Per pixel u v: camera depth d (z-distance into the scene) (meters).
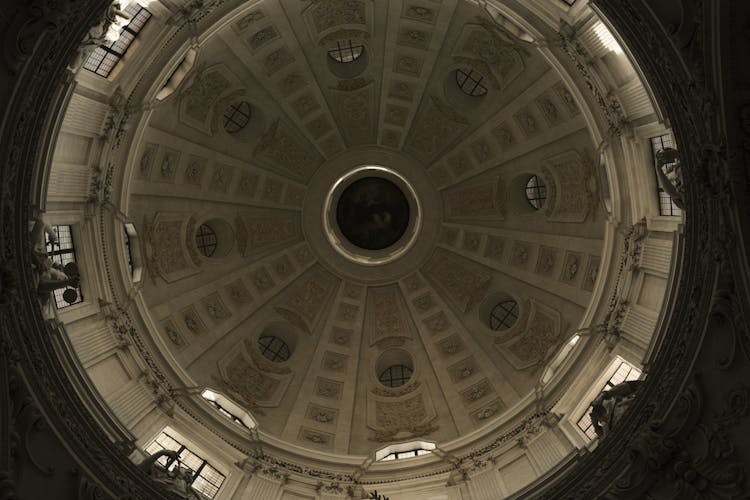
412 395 24.67
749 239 9.91
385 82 25.98
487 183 26.84
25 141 11.09
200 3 17.41
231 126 25.78
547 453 18.73
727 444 10.68
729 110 9.30
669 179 13.32
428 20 22.84
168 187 23.41
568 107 21.88
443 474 20.39
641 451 12.25
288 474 20.38
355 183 28.84
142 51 17.20
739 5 8.73
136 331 19.56
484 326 25.73
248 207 27.02
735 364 10.79
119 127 17.64
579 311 22.58
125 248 20.22
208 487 18.92
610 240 19.47
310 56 24.42
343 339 26.91
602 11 11.99
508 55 22.52
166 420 19.22
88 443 13.25
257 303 26.33
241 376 24.27
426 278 27.88
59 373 12.95
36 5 9.95
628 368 18.09
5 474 10.41
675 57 10.30
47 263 12.85
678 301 12.58
